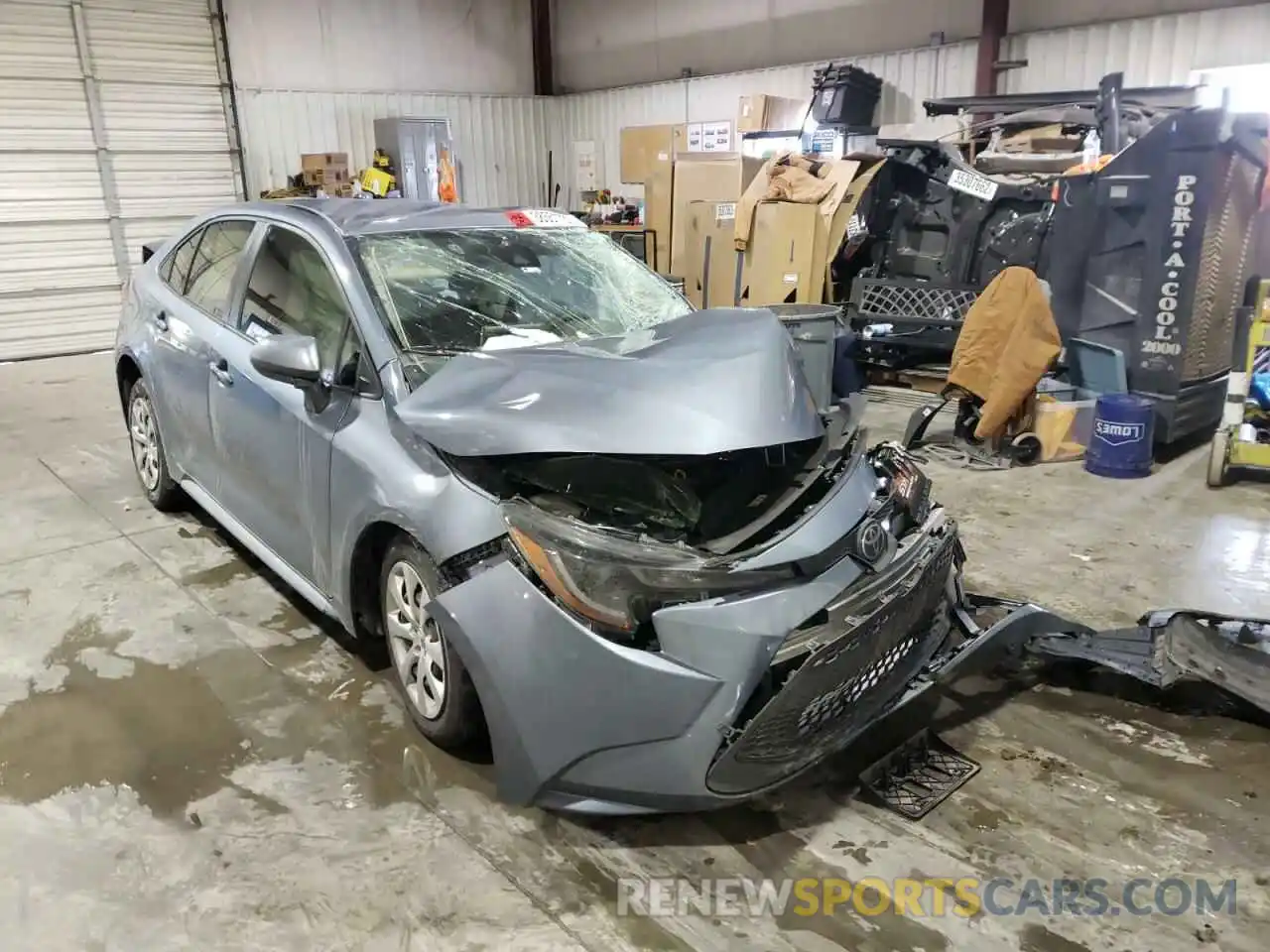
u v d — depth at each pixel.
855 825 2.36
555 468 2.35
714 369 2.42
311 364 2.66
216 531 4.27
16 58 9.58
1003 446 5.52
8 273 9.88
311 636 3.29
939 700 2.94
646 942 1.97
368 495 2.53
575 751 2.09
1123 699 2.94
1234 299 5.79
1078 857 2.24
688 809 2.14
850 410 2.96
